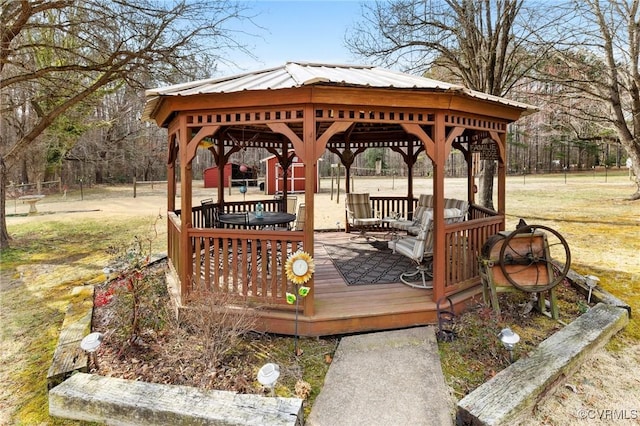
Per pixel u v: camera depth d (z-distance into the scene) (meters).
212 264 5.96
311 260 3.60
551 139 29.03
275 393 2.88
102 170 30.53
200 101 3.79
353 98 3.62
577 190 18.23
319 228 9.35
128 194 21.98
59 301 5.12
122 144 27.98
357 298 4.25
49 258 7.50
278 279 5.10
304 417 2.62
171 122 5.00
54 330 4.25
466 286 4.43
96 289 5.40
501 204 5.12
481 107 4.34
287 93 3.55
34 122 14.30
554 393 2.94
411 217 8.53
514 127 29.55
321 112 3.68
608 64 11.45
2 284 5.88
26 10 6.94
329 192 21.33
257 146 8.22
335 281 4.93
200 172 37.56
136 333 3.52
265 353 3.46
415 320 3.95
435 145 3.99
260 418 2.42
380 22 10.95
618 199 14.11
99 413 2.65
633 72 11.52
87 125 16.72
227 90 3.56
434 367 3.17
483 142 6.50
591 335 3.53
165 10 7.77
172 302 4.39
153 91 3.83
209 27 8.27
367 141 8.66
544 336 3.72
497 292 4.27
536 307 4.33
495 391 2.68
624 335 3.89
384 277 5.11
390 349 3.46
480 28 10.06
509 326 3.92
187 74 8.59
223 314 3.43
